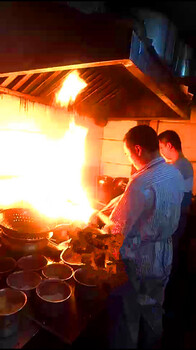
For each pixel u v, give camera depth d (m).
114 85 2.58
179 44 1.91
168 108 2.91
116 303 1.60
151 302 1.83
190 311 2.66
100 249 1.80
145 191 1.73
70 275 1.72
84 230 2.00
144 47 1.38
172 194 1.81
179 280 3.22
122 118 3.28
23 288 1.52
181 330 2.34
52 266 1.79
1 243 1.94
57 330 1.31
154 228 1.79
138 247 1.84
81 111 3.13
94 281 1.62
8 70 1.42
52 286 1.56
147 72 1.54
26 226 2.08
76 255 1.95
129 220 1.77
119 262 1.82
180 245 3.50
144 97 2.88
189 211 3.46
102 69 2.09
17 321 1.28
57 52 1.24
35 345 1.29
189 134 3.64
